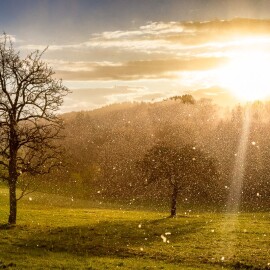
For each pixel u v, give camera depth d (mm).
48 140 45938
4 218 53719
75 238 41156
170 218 62531
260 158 114375
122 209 88562
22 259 29656
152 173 70438
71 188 111562
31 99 45500
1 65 44438
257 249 36969
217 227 51125
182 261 32625
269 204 96000
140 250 36156
